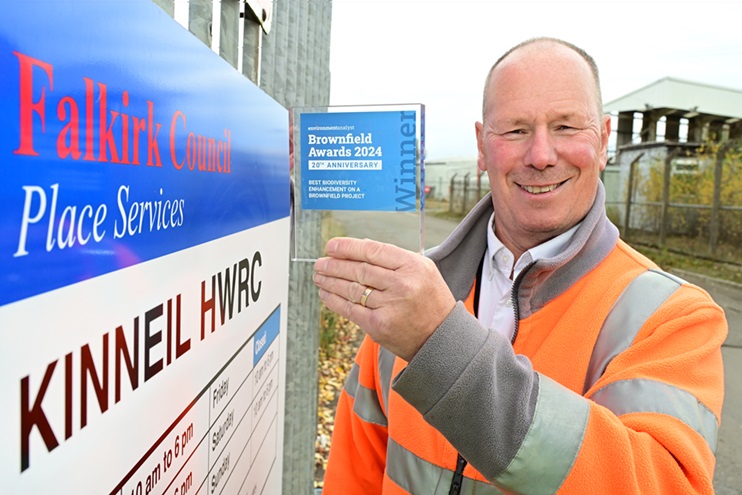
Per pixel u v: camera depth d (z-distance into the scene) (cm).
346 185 110
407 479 132
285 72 163
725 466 378
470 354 83
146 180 58
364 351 159
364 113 108
